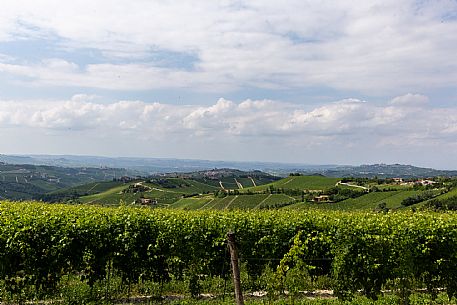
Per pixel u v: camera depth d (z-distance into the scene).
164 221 16.16
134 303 15.29
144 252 15.76
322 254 16.48
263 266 16.69
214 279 16.70
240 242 16.50
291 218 17.39
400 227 15.79
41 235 14.90
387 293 16.66
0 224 15.02
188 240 16.05
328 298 15.95
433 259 15.78
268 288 15.11
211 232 16.28
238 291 10.48
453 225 15.93
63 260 15.04
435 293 15.96
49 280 15.07
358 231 15.95
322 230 16.64
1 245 14.53
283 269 14.88
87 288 15.48
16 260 14.68
